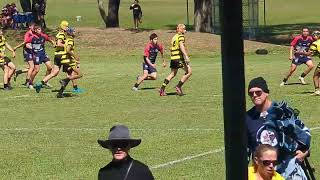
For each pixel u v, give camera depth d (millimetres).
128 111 60531
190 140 46938
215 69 101625
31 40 78750
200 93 72312
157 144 45656
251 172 22750
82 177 37906
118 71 100625
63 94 72875
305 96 68188
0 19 165500
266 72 93938
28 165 40750
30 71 79312
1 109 62938
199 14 152375
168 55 128625
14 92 75562
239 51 12430
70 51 72188
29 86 79188
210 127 51719
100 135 49656
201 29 151750
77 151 44438
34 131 51625
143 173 22656
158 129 51219
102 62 120750
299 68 99625
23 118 57781
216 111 59500
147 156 42156
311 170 25938
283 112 25062
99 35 143750
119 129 22750
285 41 155750
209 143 45875
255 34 154500
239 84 12477
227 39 12414
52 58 125375
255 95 25094
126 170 22547
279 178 22750
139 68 105812
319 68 67938
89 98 69562
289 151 25031
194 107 62188
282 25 192875
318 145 44156
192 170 38719
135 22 159625
